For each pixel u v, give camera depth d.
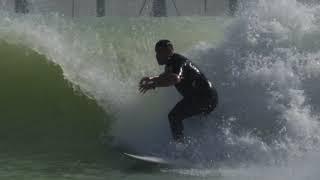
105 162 24.36
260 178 22.38
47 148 26.19
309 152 25.97
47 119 29.69
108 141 27.28
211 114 27.45
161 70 34.22
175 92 29.12
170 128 27.09
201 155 25.36
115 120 29.11
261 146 25.97
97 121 29.23
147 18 62.28
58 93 31.47
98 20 60.88
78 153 25.55
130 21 59.62
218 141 26.12
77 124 29.11
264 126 27.27
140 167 23.83
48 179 21.56
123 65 34.84
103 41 40.28
